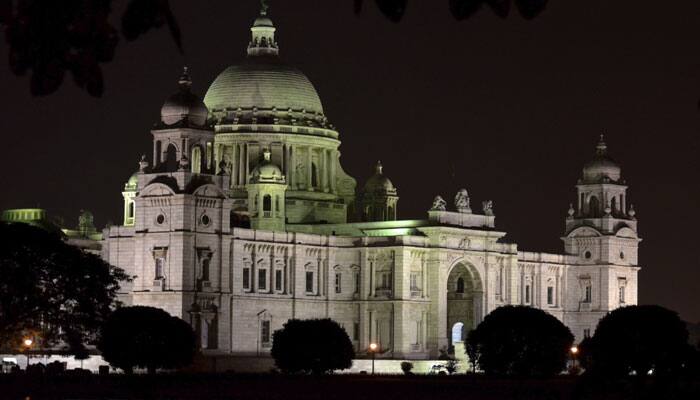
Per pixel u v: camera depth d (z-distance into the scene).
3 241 191.00
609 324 182.25
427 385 190.38
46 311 196.25
